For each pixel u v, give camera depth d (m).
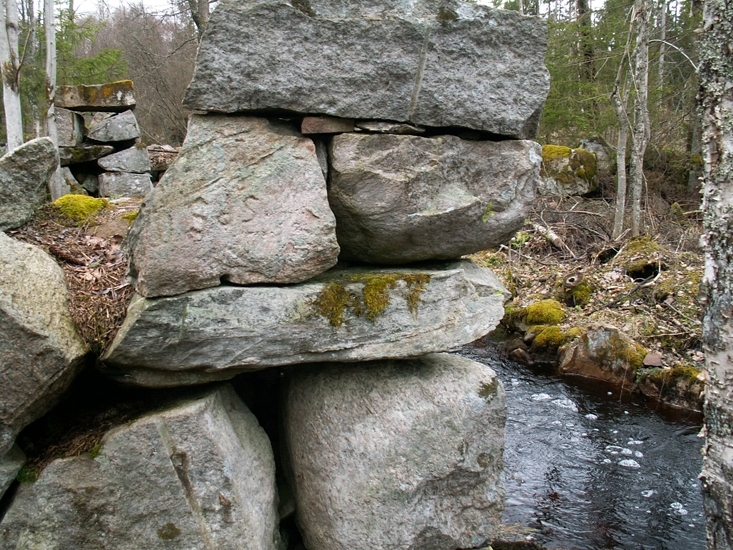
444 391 2.70
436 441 2.63
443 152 2.61
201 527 2.27
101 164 7.27
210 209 2.27
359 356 2.53
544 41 2.63
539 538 3.73
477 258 9.63
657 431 5.25
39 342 2.04
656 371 5.99
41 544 2.15
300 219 2.39
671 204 11.13
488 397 2.76
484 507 2.76
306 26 2.32
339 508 2.58
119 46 16.95
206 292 2.26
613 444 5.03
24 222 2.88
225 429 2.41
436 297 2.66
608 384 6.28
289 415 2.82
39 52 9.58
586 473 4.57
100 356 2.27
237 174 2.32
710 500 2.62
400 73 2.45
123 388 2.51
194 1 9.64
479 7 2.52
